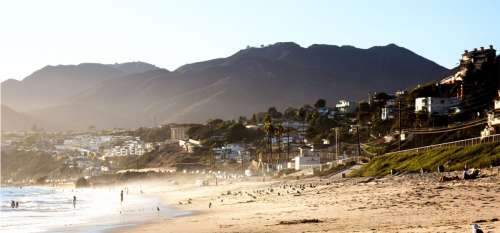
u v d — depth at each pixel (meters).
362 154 194.12
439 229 36.22
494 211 45.41
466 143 120.19
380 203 60.44
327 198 76.62
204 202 106.69
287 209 66.56
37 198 189.62
